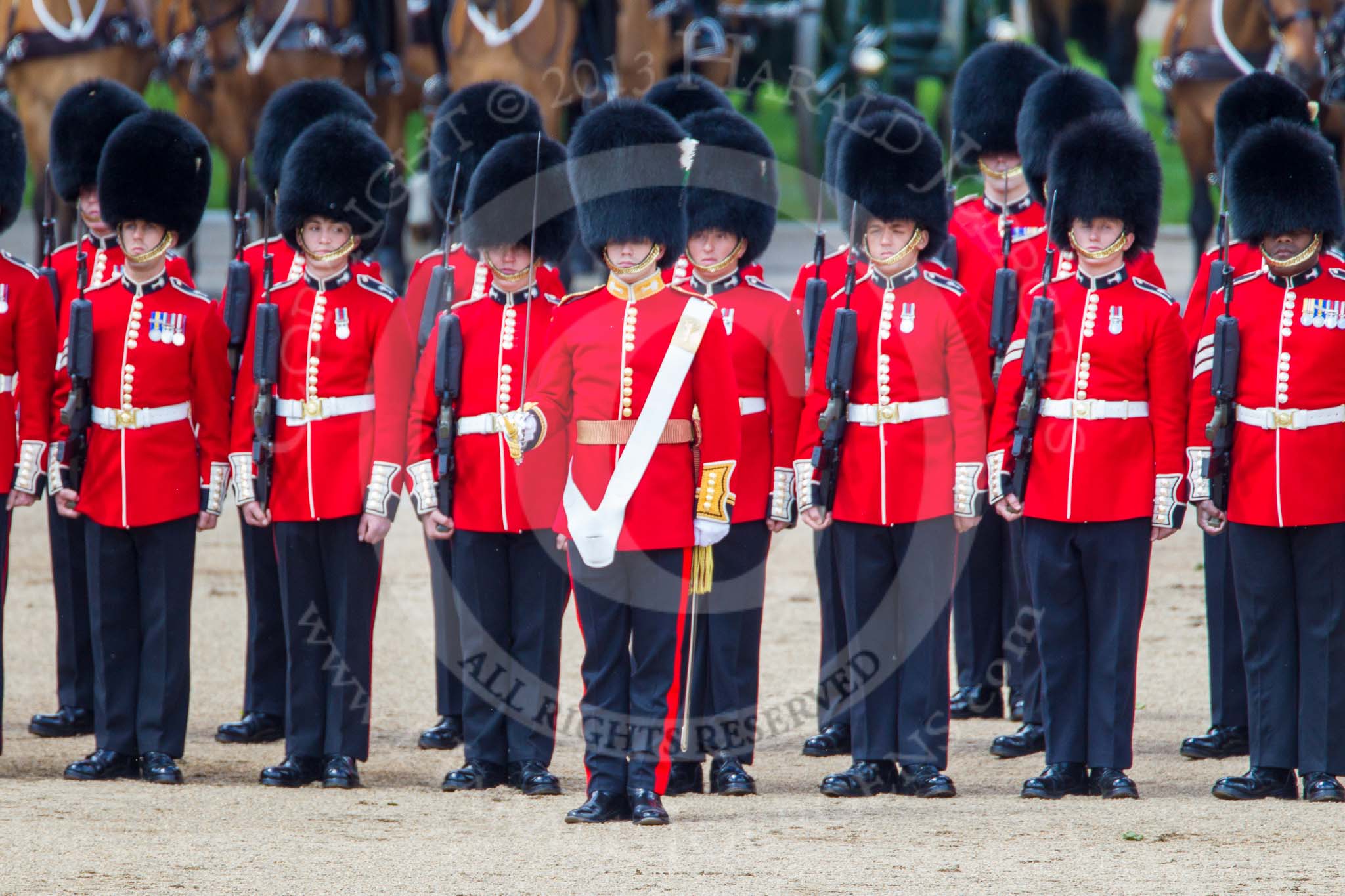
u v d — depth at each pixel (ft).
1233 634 98.12
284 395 94.63
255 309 94.79
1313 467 89.25
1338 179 91.30
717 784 91.61
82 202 107.04
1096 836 81.00
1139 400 90.84
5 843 78.84
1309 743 89.45
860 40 193.98
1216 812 85.76
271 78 194.18
